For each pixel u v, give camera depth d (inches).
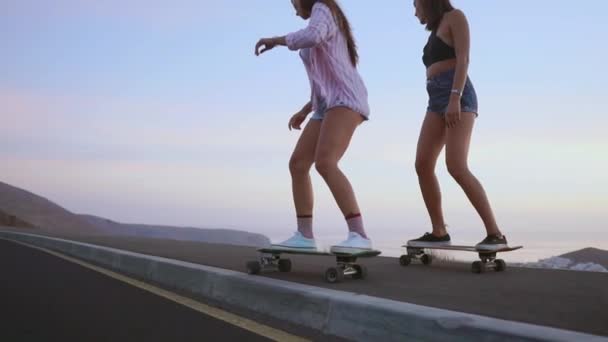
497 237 165.9
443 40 177.8
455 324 85.5
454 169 171.0
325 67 147.6
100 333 116.0
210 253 242.5
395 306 98.6
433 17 180.9
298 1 153.1
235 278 146.9
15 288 185.6
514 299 114.1
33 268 256.1
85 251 325.1
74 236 493.0
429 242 185.3
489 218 167.5
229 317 131.4
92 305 150.6
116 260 257.4
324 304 112.7
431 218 188.5
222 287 153.0
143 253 246.5
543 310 102.0
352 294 113.2
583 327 88.0
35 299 161.6
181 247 295.7
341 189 143.2
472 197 169.6
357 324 103.2
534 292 123.2
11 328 121.3
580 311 101.1
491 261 165.9
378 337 98.2
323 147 144.7
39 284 196.4
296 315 120.5
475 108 177.3
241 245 313.9
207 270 163.8
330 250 141.2
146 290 179.5
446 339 86.3
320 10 144.2
